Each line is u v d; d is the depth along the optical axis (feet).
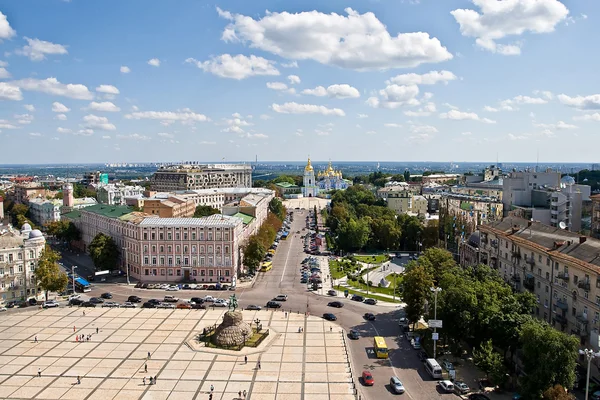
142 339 445.78
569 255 393.70
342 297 588.50
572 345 306.55
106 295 588.09
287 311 530.27
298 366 387.34
